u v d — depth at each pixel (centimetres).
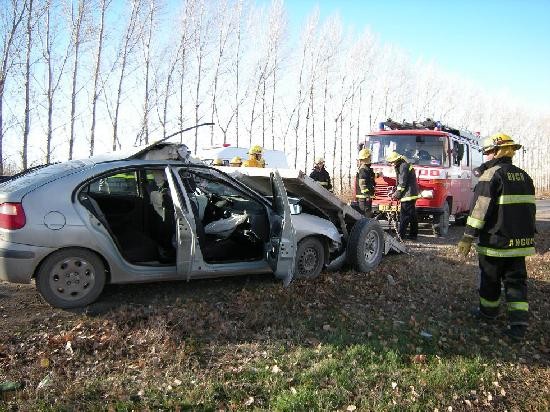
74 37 1841
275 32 2652
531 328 522
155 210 536
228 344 421
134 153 509
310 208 665
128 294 525
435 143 1089
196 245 501
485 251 499
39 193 450
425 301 574
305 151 2816
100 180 486
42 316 455
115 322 441
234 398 339
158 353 393
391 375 389
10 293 523
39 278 452
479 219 486
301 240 601
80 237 456
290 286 570
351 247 659
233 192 639
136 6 2025
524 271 496
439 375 393
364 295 580
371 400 351
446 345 459
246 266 550
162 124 2209
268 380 363
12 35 1628
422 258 789
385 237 721
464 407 364
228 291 551
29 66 1681
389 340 455
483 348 465
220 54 2467
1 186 491
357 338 450
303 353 409
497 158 500
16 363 370
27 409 306
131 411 314
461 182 1183
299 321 480
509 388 398
